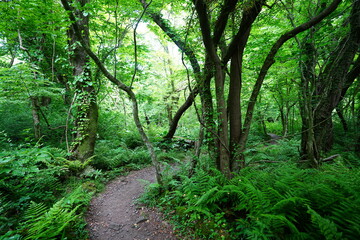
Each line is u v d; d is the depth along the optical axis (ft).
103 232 10.08
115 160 19.08
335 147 20.83
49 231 7.91
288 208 7.71
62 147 19.88
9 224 8.84
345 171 12.37
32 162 11.68
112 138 26.71
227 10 11.11
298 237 6.49
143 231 9.93
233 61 13.93
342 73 15.51
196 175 13.60
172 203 11.89
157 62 41.22
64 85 24.35
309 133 14.52
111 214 11.80
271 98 32.76
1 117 18.85
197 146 14.40
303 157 17.16
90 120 18.22
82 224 10.19
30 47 18.92
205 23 10.36
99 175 17.13
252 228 8.16
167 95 42.96
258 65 20.15
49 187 13.19
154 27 25.18
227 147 13.35
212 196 10.61
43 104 27.53
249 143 26.63
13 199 10.81
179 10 21.13
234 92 14.15
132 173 18.80
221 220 9.33
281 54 17.49
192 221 9.87
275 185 9.48
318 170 13.20
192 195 11.24
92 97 18.47
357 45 14.79
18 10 13.87
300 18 16.90
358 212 6.28
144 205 12.49
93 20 19.61
